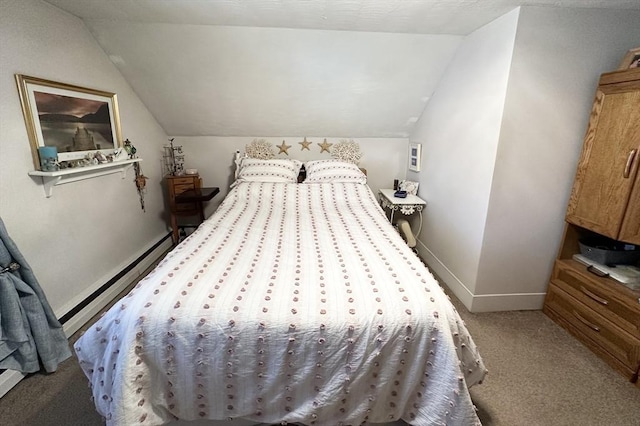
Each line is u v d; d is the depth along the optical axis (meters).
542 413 1.54
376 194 3.85
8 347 1.57
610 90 1.81
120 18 2.21
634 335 1.70
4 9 1.64
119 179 2.66
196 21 2.26
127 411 1.10
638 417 1.52
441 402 1.18
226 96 3.03
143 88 2.88
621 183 1.76
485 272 2.31
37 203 1.83
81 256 2.19
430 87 3.00
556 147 2.08
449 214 2.72
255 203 2.73
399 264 1.59
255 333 1.16
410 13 2.05
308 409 1.21
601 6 1.85
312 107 3.20
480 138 2.25
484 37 2.23
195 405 1.23
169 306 1.20
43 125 1.87
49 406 1.54
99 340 1.22
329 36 2.48
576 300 2.07
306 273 1.49
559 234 2.27
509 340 2.06
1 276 1.49
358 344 1.17
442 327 1.21
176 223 3.40
